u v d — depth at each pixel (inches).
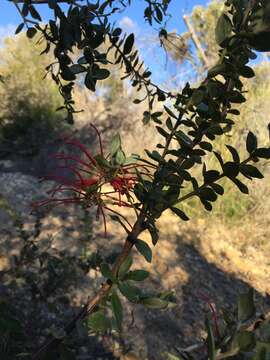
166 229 221.9
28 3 51.9
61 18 52.4
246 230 240.8
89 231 133.0
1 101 309.4
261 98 266.8
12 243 163.6
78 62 57.0
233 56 43.9
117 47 58.9
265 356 39.1
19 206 201.9
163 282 176.6
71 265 126.7
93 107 308.3
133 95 290.7
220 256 216.8
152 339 141.2
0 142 287.1
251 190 253.8
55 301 120.3
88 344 125.0
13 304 124.6
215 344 44.9
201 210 243.9
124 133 277.9
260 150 43.2
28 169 253.8
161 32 71.1
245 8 44.2
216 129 46.3
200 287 181.2
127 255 46.9
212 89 44.6
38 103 306.8
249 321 48.5
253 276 209.2
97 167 48.3
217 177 45.3
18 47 328.2
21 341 88.3
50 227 183.6
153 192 46.5
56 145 275.0
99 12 56.0
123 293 44.3
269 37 42.2
